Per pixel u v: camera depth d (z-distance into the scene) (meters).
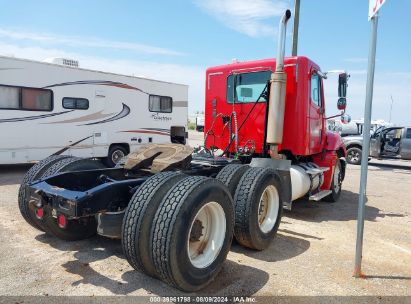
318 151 6.93
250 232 4.23
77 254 4.12
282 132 5.57
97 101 10.91
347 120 7.04
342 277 3.83
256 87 6.28
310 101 6.23
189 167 4.88
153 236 3.11
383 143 15.07
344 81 6.94
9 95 9.12
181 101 13.48
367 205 7.55
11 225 5.09
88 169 4.75
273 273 3.85
